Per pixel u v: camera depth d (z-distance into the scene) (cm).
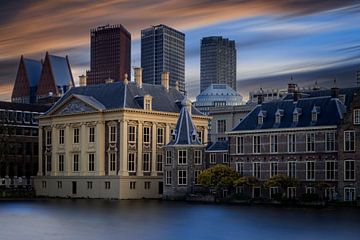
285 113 12550
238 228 7231
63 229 7106
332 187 11600
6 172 17350
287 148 12294
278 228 7212
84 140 15062
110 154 14650
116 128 14550
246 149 12925
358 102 11212
